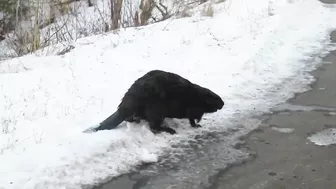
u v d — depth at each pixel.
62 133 4.25
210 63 6.07
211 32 7.32
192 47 6.69
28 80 5.47
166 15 9.05
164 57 6.30
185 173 3.80
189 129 4.47
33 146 3.99
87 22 9.78
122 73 5.74
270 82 5.56
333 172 3.78
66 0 10.59
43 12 9.64
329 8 9.06
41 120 4.50
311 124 4.55
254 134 4.38
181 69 5.89
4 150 3.92
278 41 6.89
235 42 6.86
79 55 6.42
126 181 3.69
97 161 3.86
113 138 4.11
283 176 3.74
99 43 6.95
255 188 3.61
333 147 4.14
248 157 4.01
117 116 4.30
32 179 3.58
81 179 3.67
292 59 6.28
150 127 4.34
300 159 3.96
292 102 5.05
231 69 5.85
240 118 4.68
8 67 6.07
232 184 3.66
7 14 10.00
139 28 7.77
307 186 3.61
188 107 4.43
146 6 8.79
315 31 7.46
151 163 3.92
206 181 3.70
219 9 8.92
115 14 8.36
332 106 4.95
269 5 8.92
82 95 5.11
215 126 4.54
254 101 5.05
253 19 7.96
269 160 3.96
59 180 3.62
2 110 4.68
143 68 5.91
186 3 10.41
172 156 4.02
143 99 4.29
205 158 4.00
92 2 11.39
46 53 6.71
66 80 5.49
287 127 4.50
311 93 5.27
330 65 6.09
